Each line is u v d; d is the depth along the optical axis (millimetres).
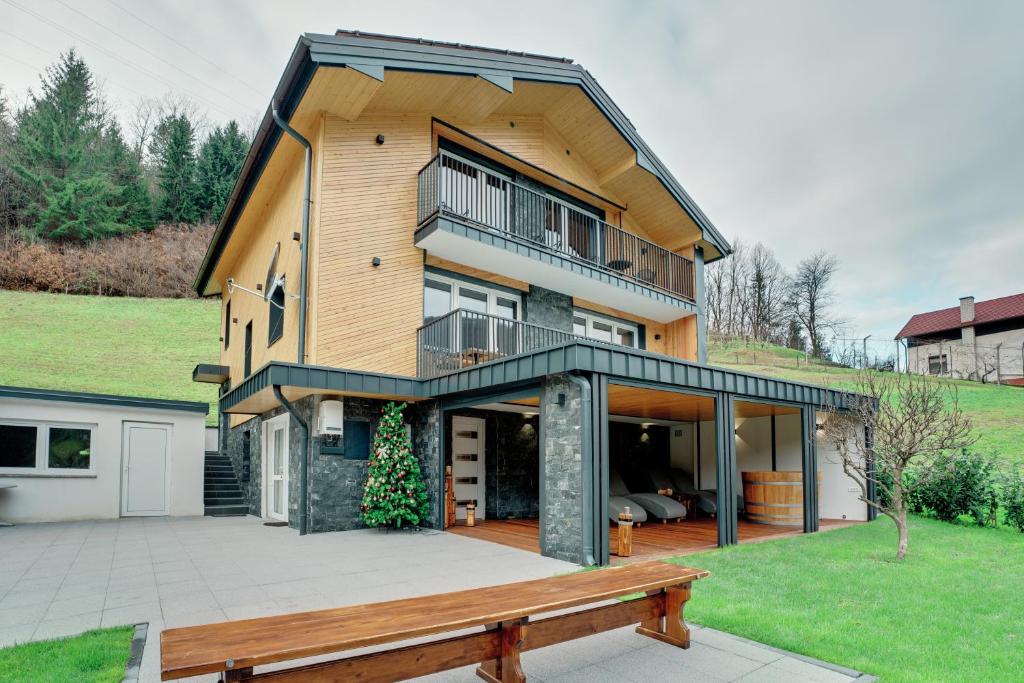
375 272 10242
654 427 14430
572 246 13906
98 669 3494
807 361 34562
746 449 13062
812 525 9648
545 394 7379
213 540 8523
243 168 11695
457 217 10375
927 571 6410
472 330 10766
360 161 10406
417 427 10250
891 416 7867
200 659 2303
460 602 3303
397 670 2941
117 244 32219
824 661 3756
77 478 11195
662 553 7438
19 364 22344
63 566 6617
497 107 11656
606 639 4195
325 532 9195
